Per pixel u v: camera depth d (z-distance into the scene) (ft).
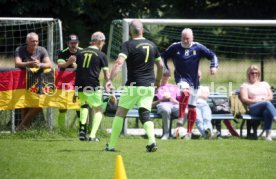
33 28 172.86
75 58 139.64
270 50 281.33
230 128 148.15
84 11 325.21
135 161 104.73
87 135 139.33
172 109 140.15
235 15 368.27
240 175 95.35
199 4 371.97
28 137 135.95
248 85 146.20
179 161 105.60
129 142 129.39
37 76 139.03
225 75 201.67
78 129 142.51
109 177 92.32
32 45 138.51
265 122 140.36
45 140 131.34
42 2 312.91
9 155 110.11
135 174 94.73
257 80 146.72
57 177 92.32
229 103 146.82
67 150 115.85
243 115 142.51
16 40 244.83
